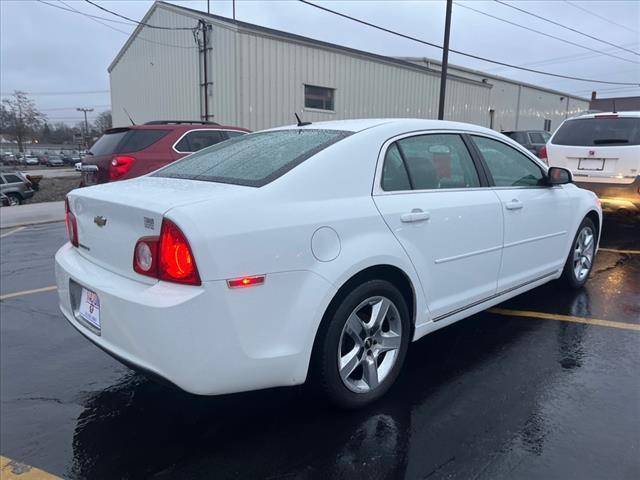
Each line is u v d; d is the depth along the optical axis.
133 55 24.17
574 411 2.91
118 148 7.90
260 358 2.46
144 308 2.33
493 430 2.73
